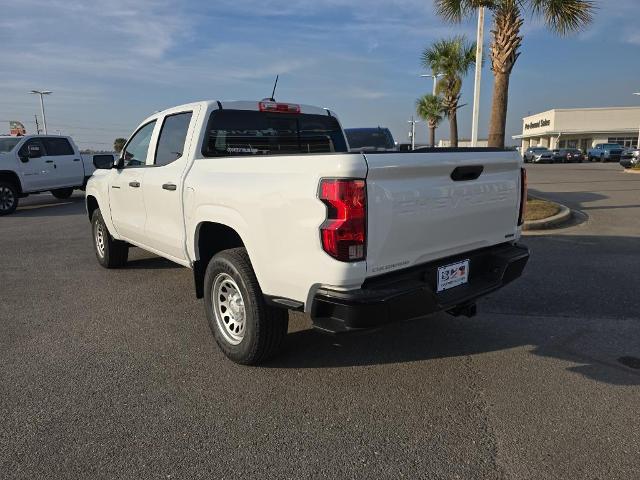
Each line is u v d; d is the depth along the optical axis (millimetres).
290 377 3664
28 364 3916
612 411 3141
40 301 5516
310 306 3152
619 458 2693
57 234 9961
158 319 4906
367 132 13664
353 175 2850
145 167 5066
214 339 4371
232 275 3691
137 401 3340
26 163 13789
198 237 4188
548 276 6043
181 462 2703
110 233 6441
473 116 14055
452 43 23297
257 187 3363
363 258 2957
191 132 4441
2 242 9148
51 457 2748
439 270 3465
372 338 4348
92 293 5801
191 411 3213
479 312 4922
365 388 3490
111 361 3961
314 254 3016
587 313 4828
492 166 3754
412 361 3900
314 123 5352
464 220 3572
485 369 3744
